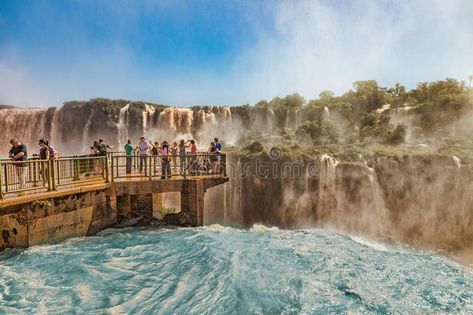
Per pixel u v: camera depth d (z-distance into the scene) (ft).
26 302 24.98
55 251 34.73
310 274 31.99
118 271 31.07
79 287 27.61
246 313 24.16
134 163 49.57
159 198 53.52
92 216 41.29
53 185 37.40
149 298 26.13
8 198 32.63
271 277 30.63
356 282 30.81
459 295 29.89
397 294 29.25
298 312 24.61
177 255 35.47
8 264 31.17
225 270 31.58
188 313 24.00
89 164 48.24
